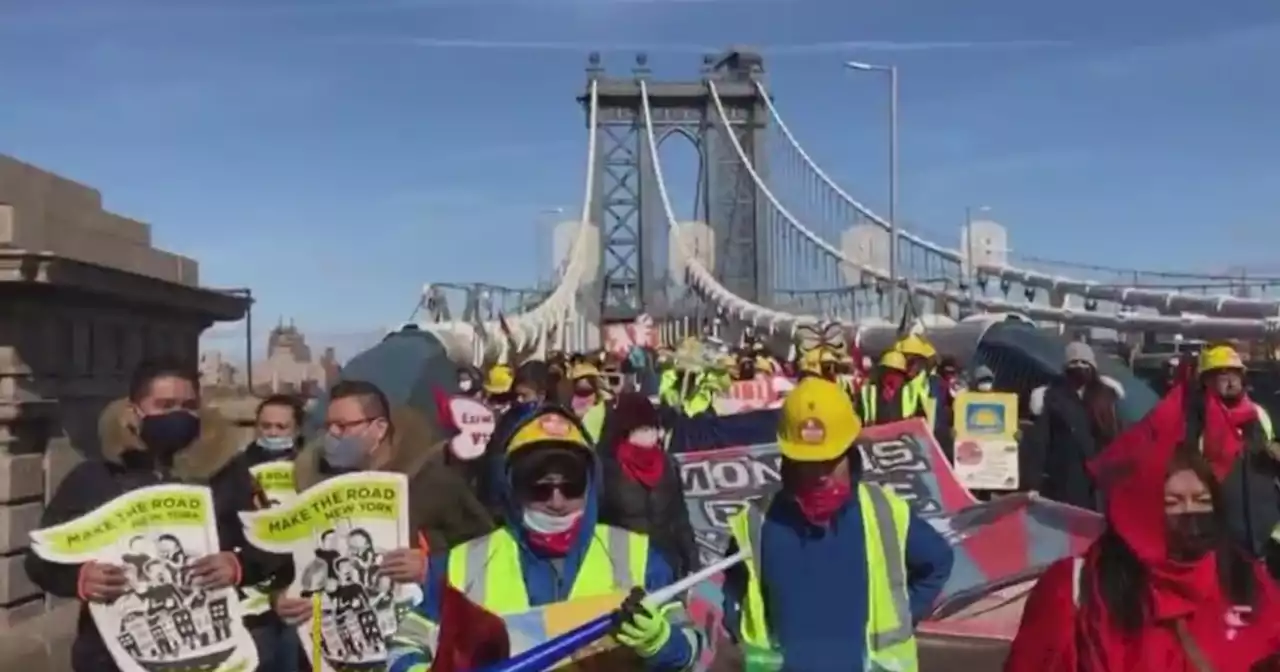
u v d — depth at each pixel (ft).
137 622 15.43
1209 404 22.16
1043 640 11.36
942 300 133.69
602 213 273.33
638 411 21.83
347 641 16.17
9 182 26.30
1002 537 20.97
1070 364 30.40
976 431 40.24
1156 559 10.86
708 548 26.37
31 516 24.98
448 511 17.52
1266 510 21.84
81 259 27.27
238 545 16.84
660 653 11.18
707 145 271.49
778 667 13.55
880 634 13.52
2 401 24.38
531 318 139.64
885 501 13.87
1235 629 11.08
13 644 23.21
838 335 96.63
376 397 17.42
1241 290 116.88
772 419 33.96
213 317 35.68
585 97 272.92
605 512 21.58
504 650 11.16
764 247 261.85
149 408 16.39
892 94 124.16
